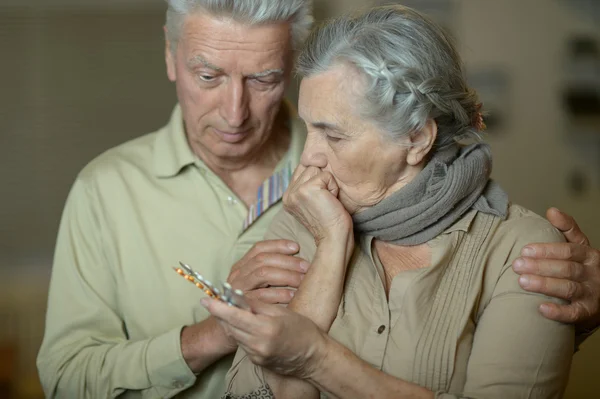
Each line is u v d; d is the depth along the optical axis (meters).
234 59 1.92
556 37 5.31
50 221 5.33
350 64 1.61
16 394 4.10
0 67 5.25
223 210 2.17
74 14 5.24
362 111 1.62
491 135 5.38
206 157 2.17
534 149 5.39
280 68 1.98
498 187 1.85
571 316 1.68
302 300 1.68
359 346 1.70
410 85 1.61
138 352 2.01
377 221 1.74
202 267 2.14
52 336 2.13
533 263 1.70
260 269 1.83
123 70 5.34
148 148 2.27
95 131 5.37
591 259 1.77
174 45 2.04
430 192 1.71
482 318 1.70
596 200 5.38
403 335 1.69
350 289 1.75
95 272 2.15
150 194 2.18
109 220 2.16
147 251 2.14
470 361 1.66
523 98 5.36
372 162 1.67
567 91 5.34
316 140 1.71
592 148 5.39
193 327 2.00
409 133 1.65
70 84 5.32
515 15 5.29
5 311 4.71
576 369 4.41
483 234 1.76
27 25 5.24
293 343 1.53
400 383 1.60
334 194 1.72
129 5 5.27
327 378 1.58
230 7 1.87
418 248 1.77
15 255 5.22
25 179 5.32
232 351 1.93
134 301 2.14
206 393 2.11
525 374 1.63
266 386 1.64
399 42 1.61
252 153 2.15
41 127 5.33
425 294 1.70
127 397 2.06
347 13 1.69
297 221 1.88
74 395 2.05
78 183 2.20
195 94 1.99
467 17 5.23
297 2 1.95
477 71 5.33
